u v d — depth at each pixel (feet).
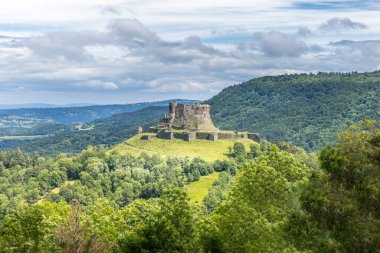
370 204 189.88
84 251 228.84
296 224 208.64
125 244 240.32
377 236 182.09
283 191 241.14
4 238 270.26
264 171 247.29
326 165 205.46
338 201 191.72
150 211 264.93
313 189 205.05
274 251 210.59
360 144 202.28
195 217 262.88
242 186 253.03
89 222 258.57
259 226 226.38
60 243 232.73
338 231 192.13
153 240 237.25
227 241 244.01
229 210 249.55
